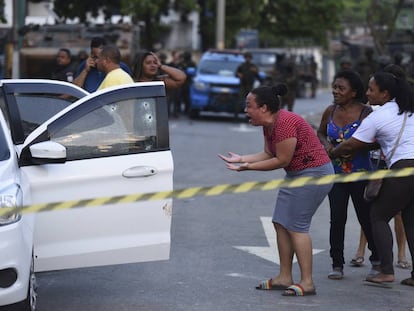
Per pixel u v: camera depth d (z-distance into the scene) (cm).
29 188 1144
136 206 1208
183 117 4900
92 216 1191
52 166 1181
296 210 1324
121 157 1208
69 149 1199
